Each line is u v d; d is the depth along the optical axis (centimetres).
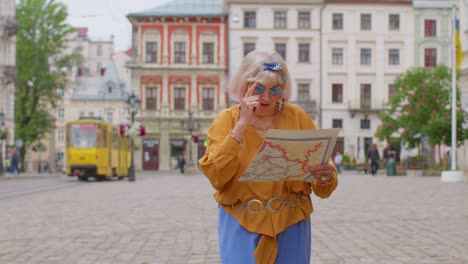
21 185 2973
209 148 363
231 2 6281
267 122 364
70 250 826
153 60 6347
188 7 6419
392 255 771
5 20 5469
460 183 2658
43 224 1133
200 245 863
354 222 1130
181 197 1869
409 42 6406
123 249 832
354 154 6375
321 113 6369
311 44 6369
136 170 6275
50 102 6112
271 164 342
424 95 4172
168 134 6341
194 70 6344
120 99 9162
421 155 4525
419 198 1727
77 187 2655
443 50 6406
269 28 6322
